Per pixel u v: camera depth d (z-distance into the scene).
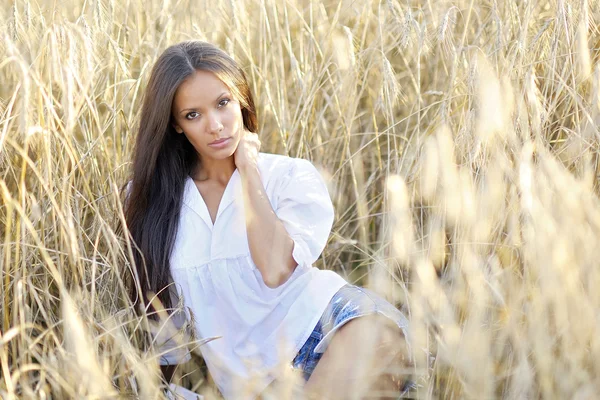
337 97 3.28
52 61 2.10
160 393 2.03
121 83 2.84
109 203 2.72
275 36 3.68
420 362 2.11
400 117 3.58
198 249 2.42
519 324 2.11
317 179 2.51
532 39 2.90
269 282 2.34
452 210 2.22
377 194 3.38
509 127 2.39
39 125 2.17
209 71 2.31
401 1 3.66
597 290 1.95
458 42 3.37
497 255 2.28
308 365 2.38
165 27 3.14
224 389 2.47
